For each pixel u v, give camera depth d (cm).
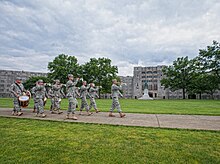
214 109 1675
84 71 7088
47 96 1319
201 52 6084
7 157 418
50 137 584
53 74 6525
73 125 788
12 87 1166
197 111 1445
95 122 860
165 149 474
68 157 421
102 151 459
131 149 474
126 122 867
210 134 630
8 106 1817
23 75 12050
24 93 1252
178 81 7469
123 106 2117
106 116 1109
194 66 7094
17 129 701
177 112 1343
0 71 11194
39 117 1044
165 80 7944
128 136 600
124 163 389
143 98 7019
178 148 481
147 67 12262
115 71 7169
